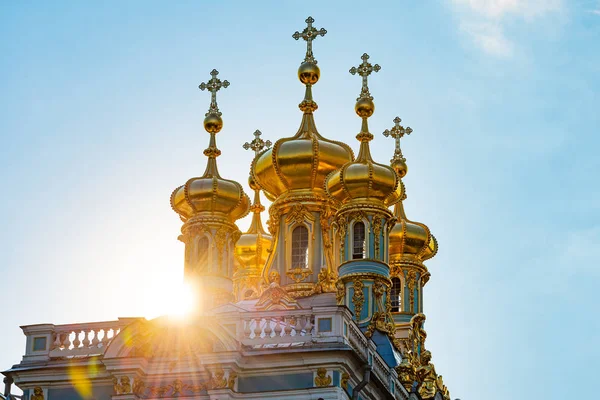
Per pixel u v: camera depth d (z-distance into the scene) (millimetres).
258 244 84562
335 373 59438
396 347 73062
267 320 60969
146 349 61594
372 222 74500
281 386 59750
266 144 86188
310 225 76688
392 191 75438
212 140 79000
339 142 78188
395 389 68312
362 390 62375
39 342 63469
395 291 85562
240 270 84688
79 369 62188
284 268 76250
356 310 72812
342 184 74938
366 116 77438
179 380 60906
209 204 76562
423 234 86188
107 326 63312
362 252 74312
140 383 61062
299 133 78250
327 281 75188
